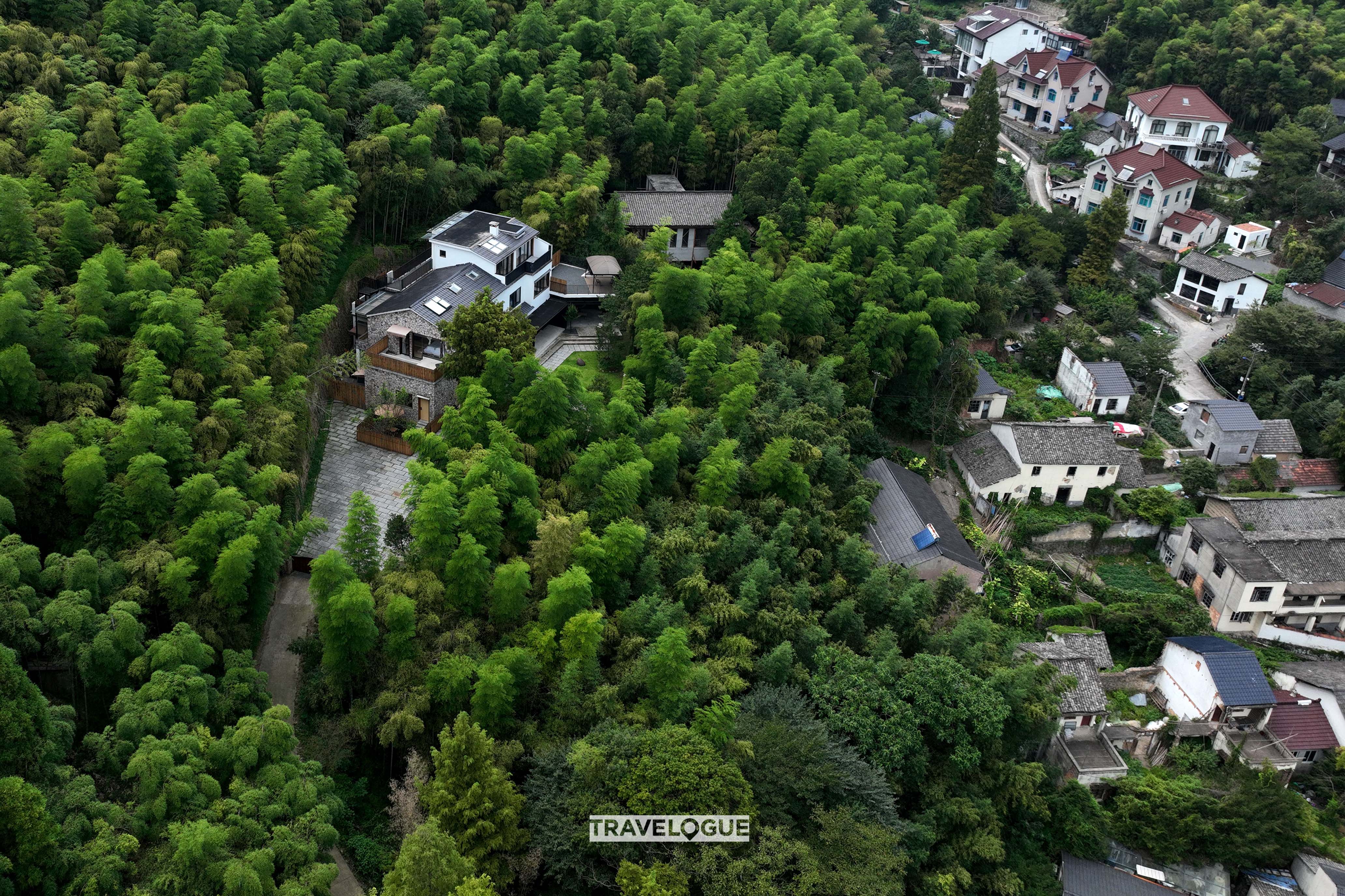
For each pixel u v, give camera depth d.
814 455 64.31
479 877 38.38
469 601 48.38
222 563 44.62
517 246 73.56
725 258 77.88
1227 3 141.50
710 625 52.00
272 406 56.16
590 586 48.06
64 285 56.78
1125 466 80.81
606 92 95.31
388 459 63.50
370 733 45.62
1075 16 154.88
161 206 64.81
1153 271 111.69
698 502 59.31
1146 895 51.97
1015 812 53.41
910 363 80.56
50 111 67.75
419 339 66.19
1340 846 56.62
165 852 36.09
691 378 67.12
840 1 136.12
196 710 40.69
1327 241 108.94
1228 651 64.06
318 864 37.47
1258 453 84.44
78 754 39.31
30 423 49.19
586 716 45.22
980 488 78.00
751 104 99.94
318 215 68.31
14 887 33.66
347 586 44.91
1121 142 130.38
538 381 58.16
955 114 137.88
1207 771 60.47
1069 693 59.66
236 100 74.56
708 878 40.84
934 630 60.34
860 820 45.75
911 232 88.19
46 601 41.38
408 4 93.06
